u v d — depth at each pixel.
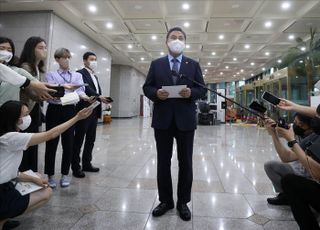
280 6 6.36
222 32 8.38
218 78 21.81
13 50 1.98
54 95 1.72
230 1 6.09
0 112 1.43
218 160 4.11
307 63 7.77
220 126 11.77
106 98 2.94
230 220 1.92
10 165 1.41
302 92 8.54
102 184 2.77
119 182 2.85
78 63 8.51
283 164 2.19
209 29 8.13
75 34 8.29
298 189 1.47
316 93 6.03
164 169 2.04
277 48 10.40
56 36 7.16
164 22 7.55
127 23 7.73
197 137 7.33
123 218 1.93
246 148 5.35
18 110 1.45
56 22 7.16
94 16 7.27
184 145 1.98
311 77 7.66
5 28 7.10
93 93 3.07
